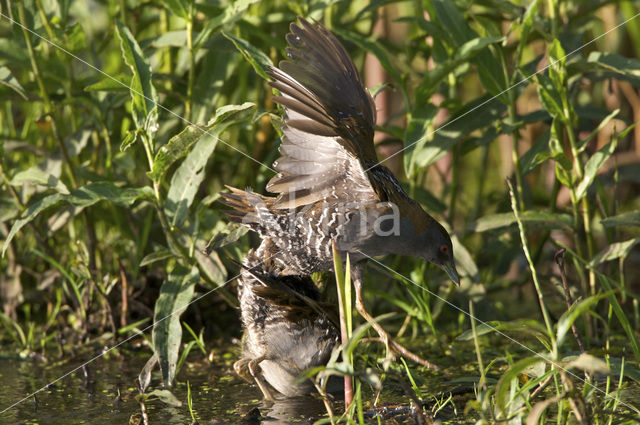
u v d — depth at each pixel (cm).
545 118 740
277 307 568
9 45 759
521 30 696
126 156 782
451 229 774
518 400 464
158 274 834
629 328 524
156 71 864
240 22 768
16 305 813
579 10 991
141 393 570
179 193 653
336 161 526
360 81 553
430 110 739
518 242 784
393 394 588
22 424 532
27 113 998
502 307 818
